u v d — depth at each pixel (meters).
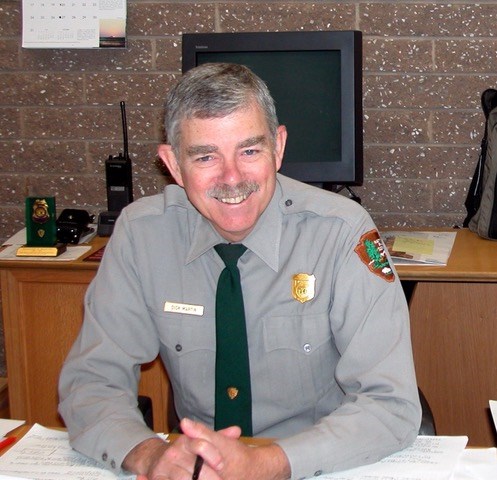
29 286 2.38
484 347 2.38
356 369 1.47
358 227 1.57
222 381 1.58
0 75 2.89
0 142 2.94
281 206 1.62
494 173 2.46
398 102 2.78
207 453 1.22
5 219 3.00
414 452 1.32
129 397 1.52
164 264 1.65
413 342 2.41
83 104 2.89
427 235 2.56
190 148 1.45
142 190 2.92
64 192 2.96
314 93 2.48
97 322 1.62
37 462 1.32
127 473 1.31
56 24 2.81
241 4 2.76
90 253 2.40
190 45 2.49
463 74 2.75
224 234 1.58
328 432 1.30
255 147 1.45
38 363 2.43
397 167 2.83
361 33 2.47
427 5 2.71
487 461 1.27
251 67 2.50
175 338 1.62
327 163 2.49
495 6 2.69
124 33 2.79
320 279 1.57
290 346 1.57
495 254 2.34
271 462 1.25
